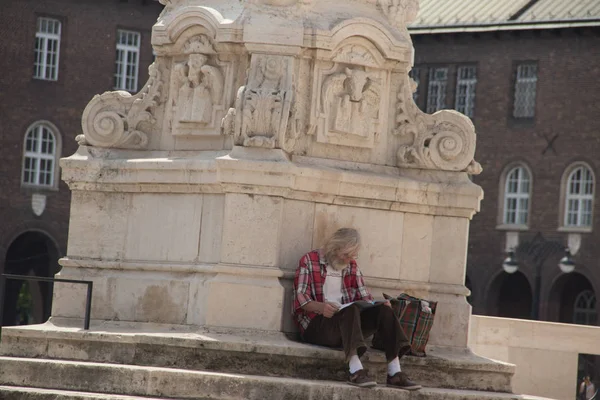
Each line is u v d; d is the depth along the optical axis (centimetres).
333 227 2759
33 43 11200
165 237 2778
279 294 2652
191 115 2788
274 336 2642
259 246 2664
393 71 2858
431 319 2688
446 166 2856
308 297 2616
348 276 2673
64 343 2612
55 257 11281
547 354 3700
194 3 2867
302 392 2431
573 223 11275
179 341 2536
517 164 11531
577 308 11394
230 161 2641
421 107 11975
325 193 2734
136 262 2805
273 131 2678
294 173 2659
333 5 2812
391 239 2817
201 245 2722
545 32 11294
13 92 11131
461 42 11788
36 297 11481
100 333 2586
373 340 2659
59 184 11288
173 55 2852
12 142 11112
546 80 11362
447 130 2856
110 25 11475
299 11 2758
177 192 2764
